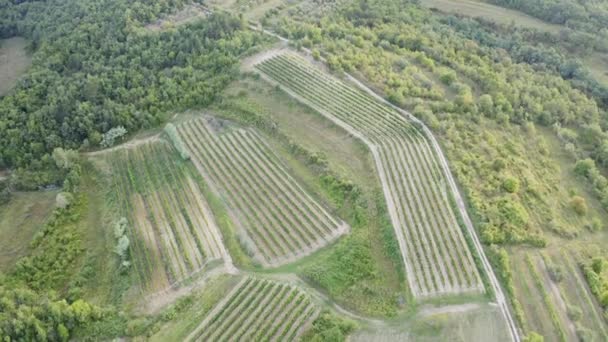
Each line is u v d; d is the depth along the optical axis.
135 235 92.31
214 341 74.12
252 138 109.00
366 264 84.12
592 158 109.12
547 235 88.81
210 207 96.25
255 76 121.25
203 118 115.56
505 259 81.94
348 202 94.44
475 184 95.38
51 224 96.81
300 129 108.56
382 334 74.12
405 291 79.62
